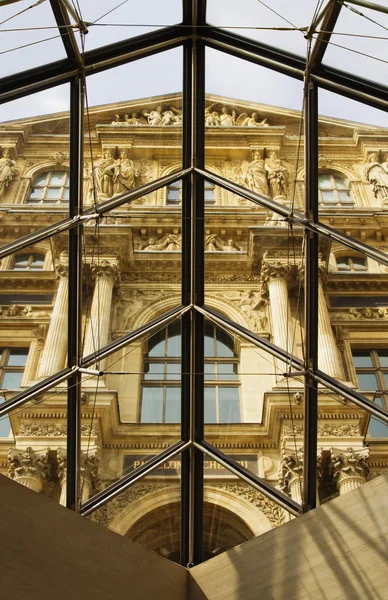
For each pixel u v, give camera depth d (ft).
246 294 72.64
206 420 62.80
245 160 82.79
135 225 76.48
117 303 71.77
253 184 78.79
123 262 74.08
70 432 44.01
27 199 86.28
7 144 89.76
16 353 69.77
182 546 46.50
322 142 89.76
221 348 68.85
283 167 81.61
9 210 79.36
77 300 45.37
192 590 32.12
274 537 31.12
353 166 88.69
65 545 28.37
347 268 78.43
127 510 52.75
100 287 70.13
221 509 53.31
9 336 70.23
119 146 83.56
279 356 47.19
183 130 50.26
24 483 51.01
